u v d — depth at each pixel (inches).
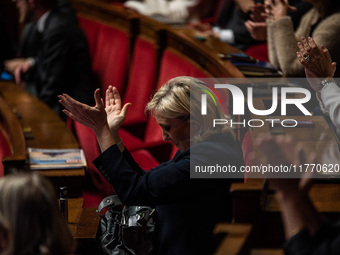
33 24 778.2
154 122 598.2
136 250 297.6
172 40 605.0
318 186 292.8
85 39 707.4
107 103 327.0
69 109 300.7
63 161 396.8
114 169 292.0
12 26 1058.7
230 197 288.8
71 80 698.8
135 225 303.0
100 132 301.7
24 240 190.4
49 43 691.4
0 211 191.5
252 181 266.4
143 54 675.4
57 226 198.5
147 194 284.7
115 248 300.2
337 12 391.2
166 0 849.5
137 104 660.1
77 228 323.6
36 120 518.3
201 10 835.4
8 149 482.9
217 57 505.7
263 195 273.3
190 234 287.4
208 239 287.3
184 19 818.2
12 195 191.2
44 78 693.9
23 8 753.6
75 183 378.3
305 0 401.4
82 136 530.3
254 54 647.8
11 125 472.1
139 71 676.1
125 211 314.2
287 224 209.0
